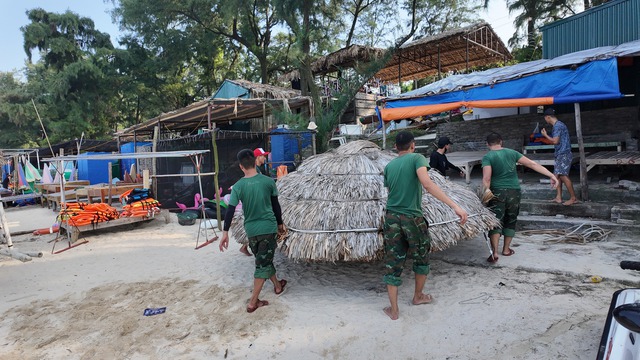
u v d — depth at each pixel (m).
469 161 8.38
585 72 6.26
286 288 4.73
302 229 4.52
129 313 4.28
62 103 29.38
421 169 3.54
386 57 15.34
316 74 21.47
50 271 6.08
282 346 3.43
